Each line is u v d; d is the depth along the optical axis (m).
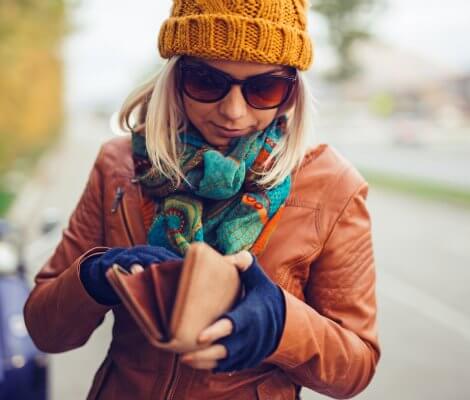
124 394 1.45
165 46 1.39
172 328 1.04
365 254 1.44
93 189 1.59
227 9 1.30
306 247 1.40
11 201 12.70
